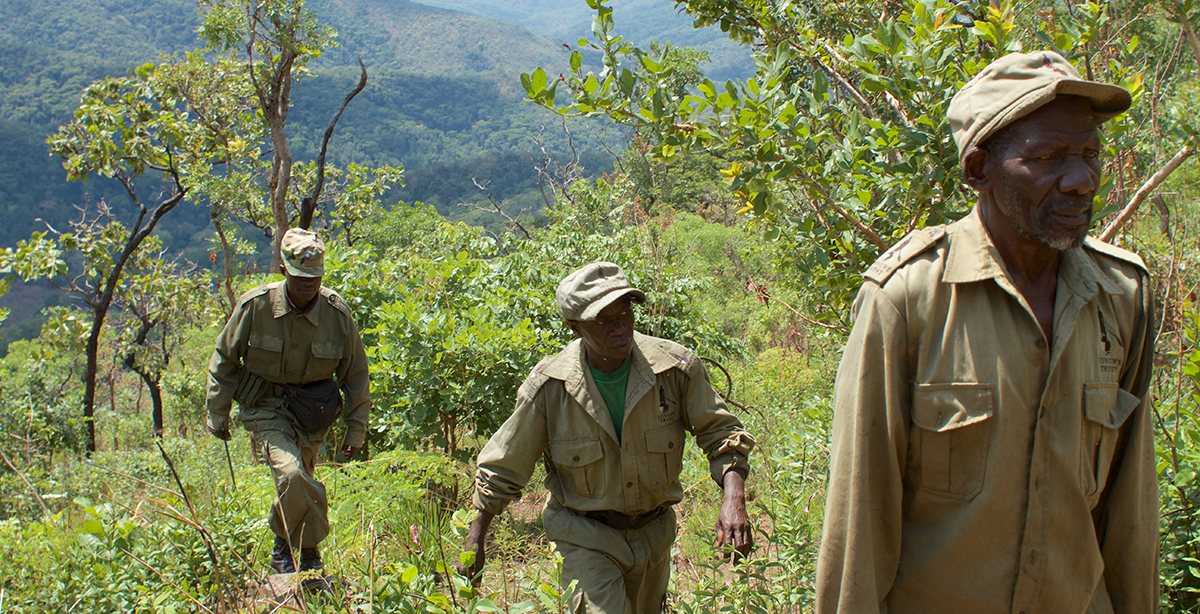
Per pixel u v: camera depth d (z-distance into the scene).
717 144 3.30
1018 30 3.42
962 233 1.75
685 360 3.08
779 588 3.09
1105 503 1.84
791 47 4.16
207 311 24.22
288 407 4.62
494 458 3.11
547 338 7.12
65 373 26.56
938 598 1.78
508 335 6.59
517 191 140.50
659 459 3.04
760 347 10.48
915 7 3.17
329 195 24.69
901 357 1.74
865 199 3.33
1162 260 3.88
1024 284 1.73
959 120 1.74
